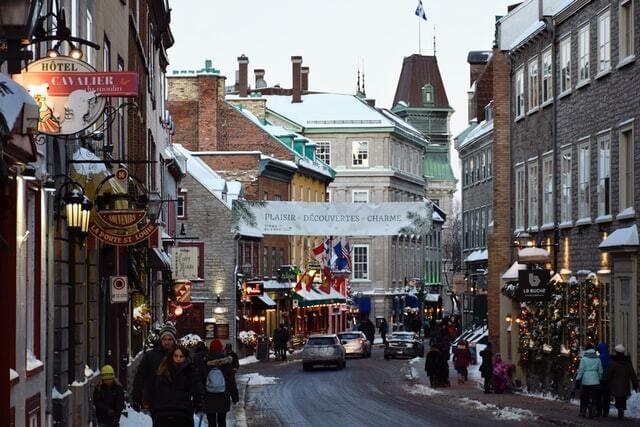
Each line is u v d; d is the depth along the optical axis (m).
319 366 75.00
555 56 52.66
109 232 28.92
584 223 47.62
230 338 83.19
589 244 47.34
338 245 113.44
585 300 46.03
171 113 103.69
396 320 144.75
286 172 105.31
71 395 28.05
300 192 111.94
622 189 43.41
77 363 29.14
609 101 45.16
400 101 199.88
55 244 26.17
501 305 58.84
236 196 89.19
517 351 55.16
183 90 103.69
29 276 22.95
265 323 94.38
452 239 184.25
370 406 44.59
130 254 40.59
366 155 148.12
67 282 27.45
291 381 60.41
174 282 63.19
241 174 97.75
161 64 64.44
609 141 45.09
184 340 60.00
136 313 45.91
